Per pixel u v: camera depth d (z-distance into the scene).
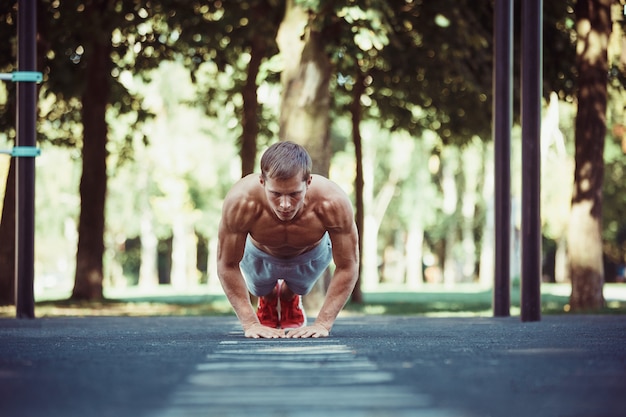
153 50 16.17
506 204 9.34
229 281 5.33
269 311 6.38
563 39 14.74
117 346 4.22
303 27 12.10
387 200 45.97
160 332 6.06
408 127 17.80
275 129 19.56
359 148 17.33
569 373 2.81
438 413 1.91
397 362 3.19
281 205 4.72
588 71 13.66
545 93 14.45
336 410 1.96
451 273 48.53
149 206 44.75
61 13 14.98
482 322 8.12
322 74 12.17
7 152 8.77
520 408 2.03
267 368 2.97
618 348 4.00
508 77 9.17
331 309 5.31
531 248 8.12
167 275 60.94
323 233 5.34
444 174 45.09
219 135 39.06
